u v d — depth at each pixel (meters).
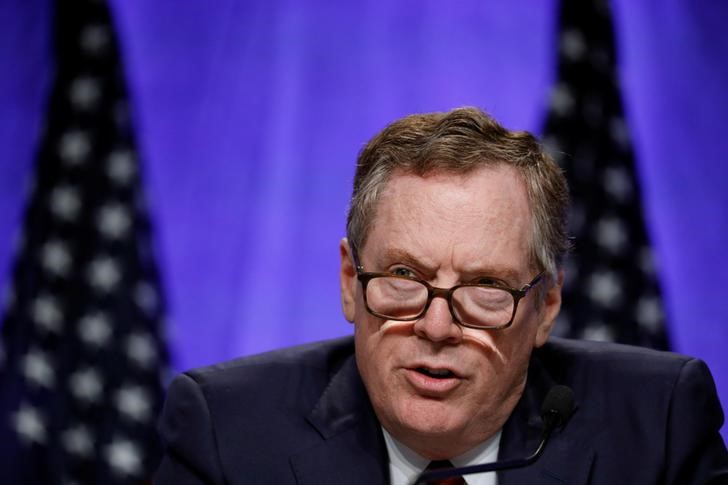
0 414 13.96
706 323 14.18
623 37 14.50
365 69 14.38
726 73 14.47
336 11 14.40
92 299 14.23
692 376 6.72
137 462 14.05
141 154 14.41
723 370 14.21
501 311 5.66
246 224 14.29
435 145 5.68
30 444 13.92
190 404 6.65
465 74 14.39
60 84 14.57
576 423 6.54
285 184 14.28
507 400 6.09
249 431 6.50
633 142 14.36
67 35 14.60
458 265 5.54
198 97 14.43
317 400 6.74
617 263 14.16
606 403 6.66
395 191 5.69
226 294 14.24
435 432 5.68
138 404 14.11
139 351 14.16
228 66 14.41
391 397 5.72
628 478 6.30
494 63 14.43
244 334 14.19
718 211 14.31
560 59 14.45
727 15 14.54
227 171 14.34
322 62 14.38
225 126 14.39
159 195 14.38
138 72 14.48
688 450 6.40
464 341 5.60
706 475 6.42
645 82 14.45
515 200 5.71
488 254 5.55
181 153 14.41
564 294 14.06
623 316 14.05
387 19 14.41
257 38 14.42
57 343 14.18
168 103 14.46
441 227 5.53
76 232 14.34
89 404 14.09
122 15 14.55
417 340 5.60
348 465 6.31
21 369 14.07
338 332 14.25
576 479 6.24
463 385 5.65
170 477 6.50
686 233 14.30
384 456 6.36
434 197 5.58
